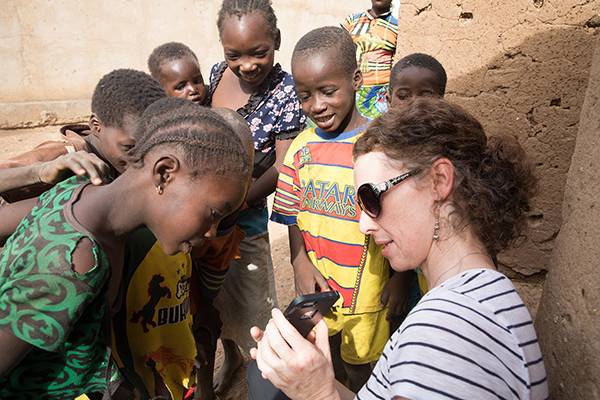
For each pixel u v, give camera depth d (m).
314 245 2.56
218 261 2.56
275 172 2.89
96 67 8.49
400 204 1.36
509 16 3.23
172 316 1.96
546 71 3.20
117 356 1.83
